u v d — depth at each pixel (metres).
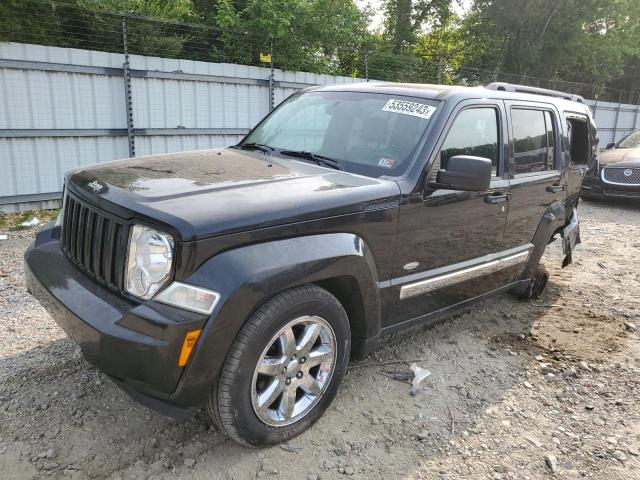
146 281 2.40
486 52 24.06
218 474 2.57
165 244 2.35
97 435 2.78
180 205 2.46
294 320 2.64
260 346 2.51
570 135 5.24
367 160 3.42
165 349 2.26
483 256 3.97
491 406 3.34
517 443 3.00
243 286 2.36
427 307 3.60
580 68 26.69
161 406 2.46
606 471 2.81
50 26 9.39
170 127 9.40
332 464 2.70
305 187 2.88
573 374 3.79
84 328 2.43
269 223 2.53
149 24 10.72
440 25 24.00
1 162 7.69
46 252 3.10
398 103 3.66
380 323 3.21
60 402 3.03
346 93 4.00
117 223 2.54
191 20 12.41
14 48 7.54
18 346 3.63
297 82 11.09
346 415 3.12
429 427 3.08
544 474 2.77
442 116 3.47
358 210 2.90
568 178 5.04
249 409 2.56
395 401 3.31
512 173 4.14
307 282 2.62
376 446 2.87
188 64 9.39
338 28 13.24
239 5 13.39
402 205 3.14
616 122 22.41
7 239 6.50
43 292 2.78
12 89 7.62
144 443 2.75
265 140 4.07
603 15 23.45
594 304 5.23
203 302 2.31
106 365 2.38
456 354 4.00
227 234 2.40
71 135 8.26
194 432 2.86
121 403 3.05
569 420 3.25
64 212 3.09
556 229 5.05
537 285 5.18
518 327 4.60
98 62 8.38
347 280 2.89
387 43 22.14
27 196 7.98
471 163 3.16
